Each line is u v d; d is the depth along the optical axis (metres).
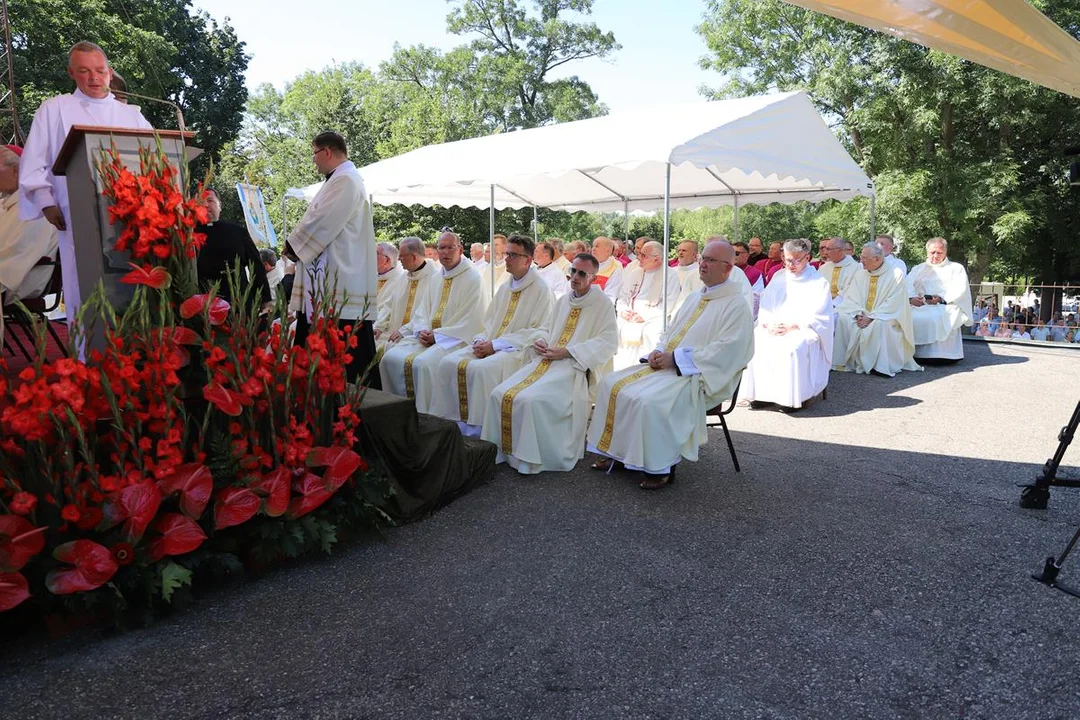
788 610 3.07
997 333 12.33
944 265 9.80
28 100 16.94
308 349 3.46
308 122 32.41
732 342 4.70
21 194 3.77
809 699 2.47
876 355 9.00
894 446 5.62
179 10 26.09
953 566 3.48
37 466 2.72
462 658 2.70
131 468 2.90
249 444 3.28
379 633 2.87
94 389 2.83
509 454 5.00
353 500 3.65
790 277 7.26
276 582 3.29
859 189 8.98
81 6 18.64
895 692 2.50
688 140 6.17
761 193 11.22
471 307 6.34
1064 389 7.81
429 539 3.79
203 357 3.19
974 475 4.87
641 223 32.25
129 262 3.09
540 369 5.20
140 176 3.07
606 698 2.47
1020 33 4.04
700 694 2.49
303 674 2.60
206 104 26.53
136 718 2.36
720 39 21.41
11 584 2.58
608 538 3.81
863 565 3.49
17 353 5.57
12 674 2.59
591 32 32.91
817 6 3.87
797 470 5.00
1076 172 4.26
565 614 3.03
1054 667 2.65
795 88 19.70
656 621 2.97
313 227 4.77
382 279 7.36
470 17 33.22
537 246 9.69
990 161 17.53
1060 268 20.77
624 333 8.56
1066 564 3.48
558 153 7.37
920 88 17.05
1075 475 4.83
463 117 30.67
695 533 3.88
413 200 11.89
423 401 6.05
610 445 4.75
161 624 2.93
